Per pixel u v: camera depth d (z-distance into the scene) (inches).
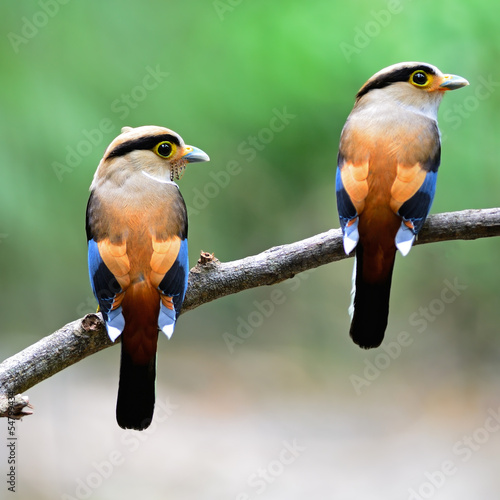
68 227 509.0
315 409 788.6
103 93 500.1
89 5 500.1
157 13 512.1
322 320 927.7
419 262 773.9
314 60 496.4
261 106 507.8
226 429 726.5
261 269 271.4
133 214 261.0
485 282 721.0
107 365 832.3
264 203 658.8
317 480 624.7
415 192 273.0
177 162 282.5
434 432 719.7
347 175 277.1
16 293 631.2
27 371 245.3
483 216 278.5
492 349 815.1
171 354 911.7
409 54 501.4
